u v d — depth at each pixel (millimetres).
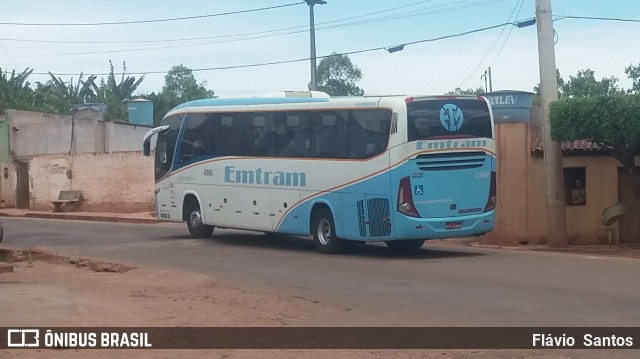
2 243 22734
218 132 22047
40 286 13438
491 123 18391
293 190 19781
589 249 20422
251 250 20234
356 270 16156
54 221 32031
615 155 20109
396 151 17344
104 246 21469
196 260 18266
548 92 20875
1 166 39156
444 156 17703
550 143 20953
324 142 19047
